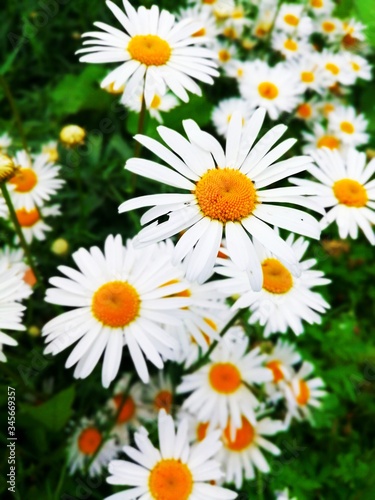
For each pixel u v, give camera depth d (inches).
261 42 12.7
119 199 9.8
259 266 5.0
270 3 12.5
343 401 9.4
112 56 7.0
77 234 9.3
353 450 8.9
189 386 7.8
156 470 6.3
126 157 10.0
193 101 10.0
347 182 7.4
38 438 8.2
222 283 6.3
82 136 8.4
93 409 8.7
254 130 5.6
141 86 7.2
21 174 8.6
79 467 8.2
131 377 8.3
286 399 8.6
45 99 11.7
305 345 9.7
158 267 6.2
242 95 10.7
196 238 5.0
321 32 13.0
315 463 8.6
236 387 7.8
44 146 10.4
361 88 13.4
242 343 7.9
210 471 6.3
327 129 11.4
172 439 6.4
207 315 6.8
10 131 10.9
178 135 5.5
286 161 5.5
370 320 10.7
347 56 12.1
